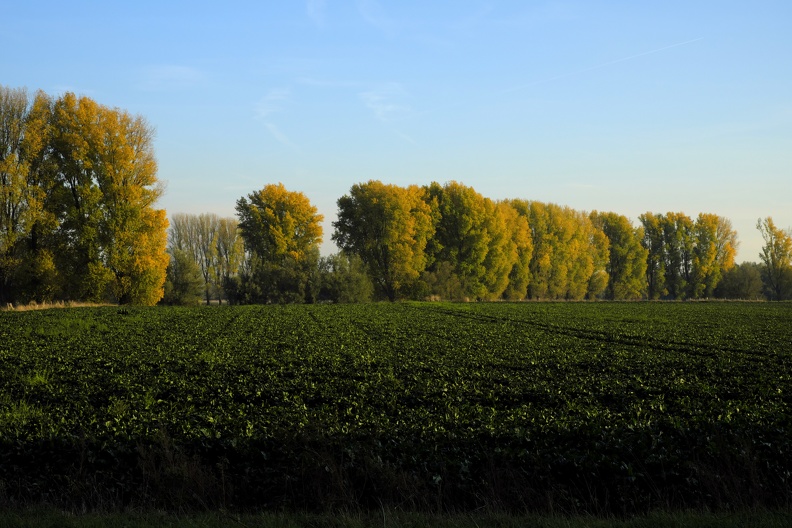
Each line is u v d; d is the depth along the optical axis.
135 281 66.44
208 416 15.23
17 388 19.88
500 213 107.31
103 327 40.19
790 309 75.06
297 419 15.02
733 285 130.62
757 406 16.98
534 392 19.28
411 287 98.12
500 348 31.14
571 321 52.19
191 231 120.50
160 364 24.92
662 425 14.19
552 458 11.88
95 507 11.46
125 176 66.69
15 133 62.78
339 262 90.75
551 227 121.56
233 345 31.70
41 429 13.61
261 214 94.31
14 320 44.03
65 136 63.75
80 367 24.06
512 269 113.31
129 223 65.44
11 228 61.09
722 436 12.84
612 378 22.27
